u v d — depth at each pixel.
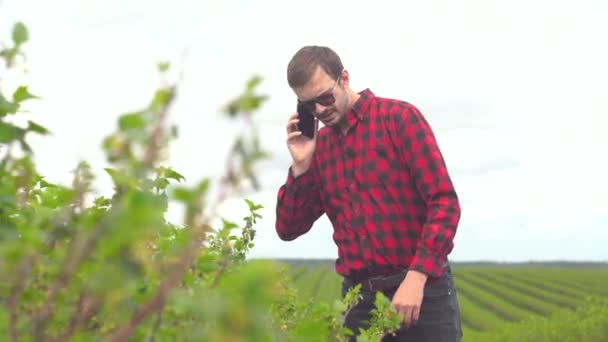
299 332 1.61
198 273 1.49
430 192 3.72
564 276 75.81
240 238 3.11
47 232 1.25
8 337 1.08
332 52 3.94
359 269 3.99
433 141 3.79
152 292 1.23
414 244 3.92
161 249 1.41
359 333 3.98
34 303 1.19
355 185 4.00
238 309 0.80
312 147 4.16
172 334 1.21
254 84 0.93
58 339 1.09
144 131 0.99
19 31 1.40
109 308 1.17
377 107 3.96
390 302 3.64
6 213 1.43
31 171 1.45
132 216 0.86
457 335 3.95
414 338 3.82
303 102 3.92
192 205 0.94
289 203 4.29
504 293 59.06
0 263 1.06
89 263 1.03
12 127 1.31
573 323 23.83
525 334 25.66
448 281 3.89
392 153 3.90
